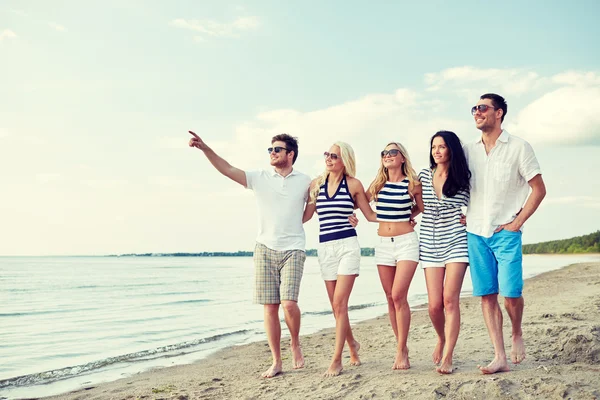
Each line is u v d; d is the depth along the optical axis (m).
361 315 10.73
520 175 3.89
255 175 4.78
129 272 38.84
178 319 10.95
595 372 3.61
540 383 3.33
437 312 4.20
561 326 5.32
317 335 7.89
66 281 26.42
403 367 4.32
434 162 4.20
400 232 4.38
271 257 4.68
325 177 4.65
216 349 7.04
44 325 10.11
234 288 21.39
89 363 6.14
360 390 3.71
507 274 3.81
